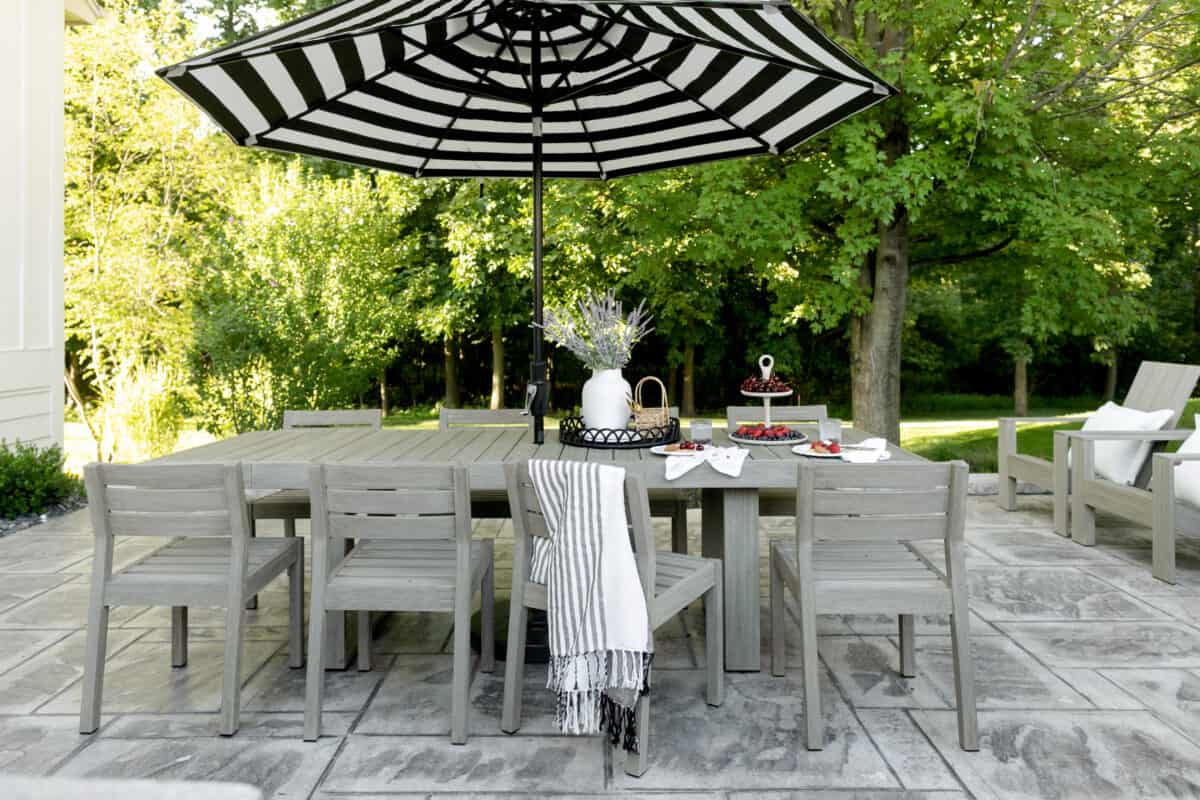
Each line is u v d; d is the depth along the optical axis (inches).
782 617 114.7
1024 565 169.3
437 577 99.0
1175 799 82.2
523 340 591.8
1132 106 265.7
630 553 87.2
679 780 86.6
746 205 229.0
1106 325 257.6
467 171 166.6
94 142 396.2
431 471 95.7
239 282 333.4
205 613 144.7
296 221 347.6
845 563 103.8
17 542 192.7
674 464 109.4
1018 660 119.3
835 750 93.0
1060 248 232.8
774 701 106.7
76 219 397.1
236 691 97.7
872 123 221.0
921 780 86.2
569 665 87.3
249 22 569.0
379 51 119.2
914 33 228.2
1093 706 103.7
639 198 242.5
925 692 109.1
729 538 116.0
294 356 323.9
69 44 375.9
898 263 261.6
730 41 112.2
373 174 467.8
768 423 138.7
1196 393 511.8
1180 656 120.1
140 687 111.5
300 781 86.7
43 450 235.5
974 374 633.0
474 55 136.8
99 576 98.5
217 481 97.1
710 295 481.1
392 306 391.5
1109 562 171.3
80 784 58.0
